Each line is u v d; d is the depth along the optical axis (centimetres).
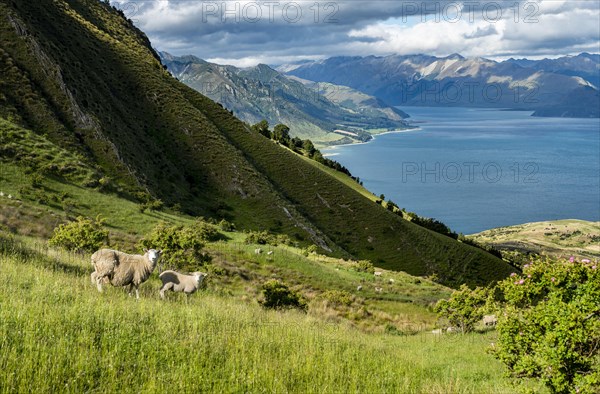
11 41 9250
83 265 2202
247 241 6719
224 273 4284
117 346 986
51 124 8062
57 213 5081
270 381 955
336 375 1084
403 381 1157
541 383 979
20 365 812
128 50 14800
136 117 11869
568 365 933
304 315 2658
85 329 1034
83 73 10881
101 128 8844
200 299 1852
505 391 1137
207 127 12812
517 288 1088
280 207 10981
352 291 5025
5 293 1188
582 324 925
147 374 902
